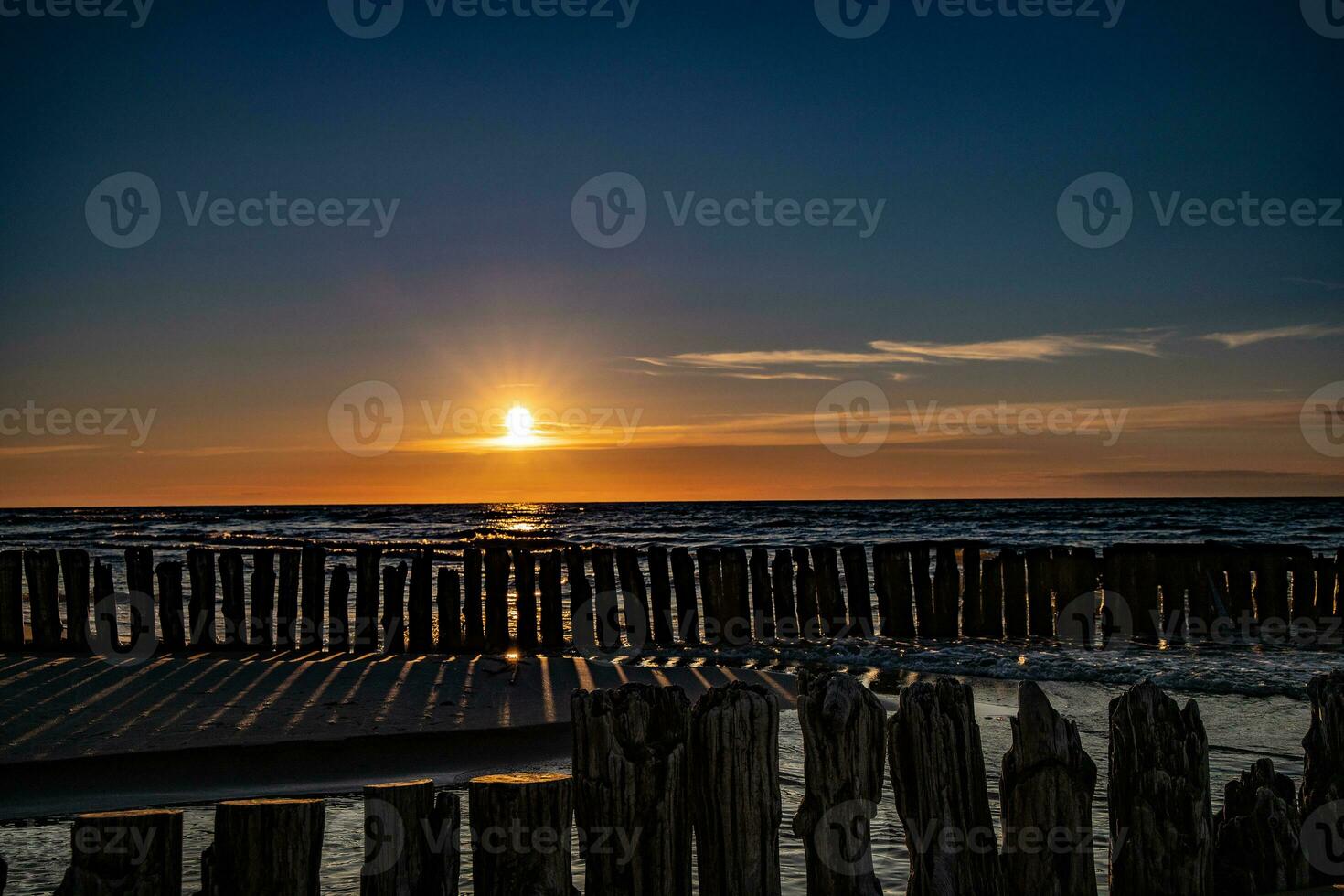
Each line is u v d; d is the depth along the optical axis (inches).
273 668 406.9
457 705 350.9
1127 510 2484.0
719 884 147.1
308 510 3631.9
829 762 148.6
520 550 508.4
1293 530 1685.5
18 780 267.0
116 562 1061.8
